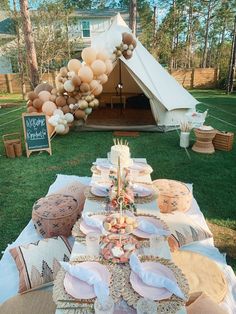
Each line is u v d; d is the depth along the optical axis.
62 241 2.46
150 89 6.99
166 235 2.08
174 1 19.52
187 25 21.05
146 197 2.64
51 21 14.16
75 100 6.55
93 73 6.29
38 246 2.36
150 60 7.55
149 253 1.90
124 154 3.28
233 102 11.87
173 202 2.98
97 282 1.58
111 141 6.68
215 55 22.61
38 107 6.63
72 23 16.00
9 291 2.16
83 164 5.23
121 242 1.95
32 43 10.07
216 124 8.26
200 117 6.17
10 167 5.12
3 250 2.83
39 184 4.39
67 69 6.41
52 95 6.62
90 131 7.59
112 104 10.71
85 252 1.91
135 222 2.06
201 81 16.80
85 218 2.21
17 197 3.97
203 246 2.61
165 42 18.61
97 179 3.04
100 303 1.42
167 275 1.67
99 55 6.27
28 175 4.75
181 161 5.33
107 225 1.99
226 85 15.33
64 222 2.72
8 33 16.64
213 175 4.68
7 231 3.16
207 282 2.08
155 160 5.39
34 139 5.64
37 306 1.85
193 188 4.20
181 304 1.47
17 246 2.49
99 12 20.97
